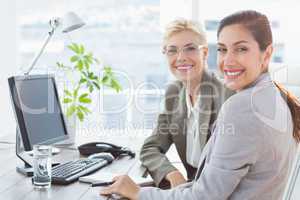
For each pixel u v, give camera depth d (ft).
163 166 6.84
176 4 13.01
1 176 6.37
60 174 6.15
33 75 6.97
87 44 13.17
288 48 12.88
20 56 13.47
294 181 4.51
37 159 5.79
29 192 5.57
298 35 12.78
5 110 13.14
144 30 13.21
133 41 13.20
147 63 13.17
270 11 12.78
